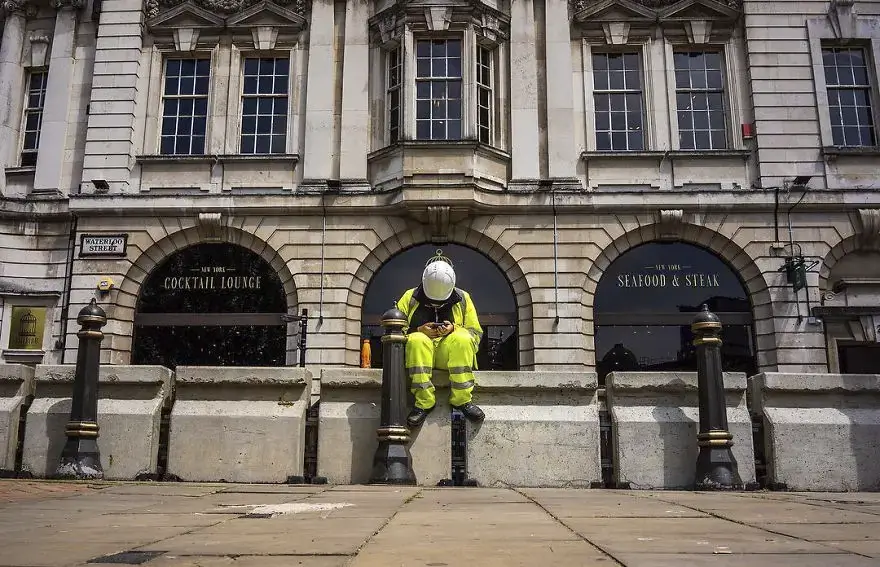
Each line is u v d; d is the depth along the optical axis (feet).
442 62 58.85
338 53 60.59
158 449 28.81
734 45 60.34
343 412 28.43
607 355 56.13
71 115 61.36
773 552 11.78
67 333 55.98
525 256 56.34
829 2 60.18
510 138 58.34
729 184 57.98
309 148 58.59
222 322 56.80
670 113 59.36
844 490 27.43
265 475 27.96
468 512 17.31
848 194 56.44
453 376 27.73
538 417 27.94
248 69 61.46
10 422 29.37
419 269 57.36
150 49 61.31
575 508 18.21
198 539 13.19
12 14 63.16
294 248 57.06
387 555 11.48
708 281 56.90
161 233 57.52
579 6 60.49
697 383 28.37
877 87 59.36
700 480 26.48
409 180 55.72
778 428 27.76
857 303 55.77
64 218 59.52
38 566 10.71
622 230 56.70
